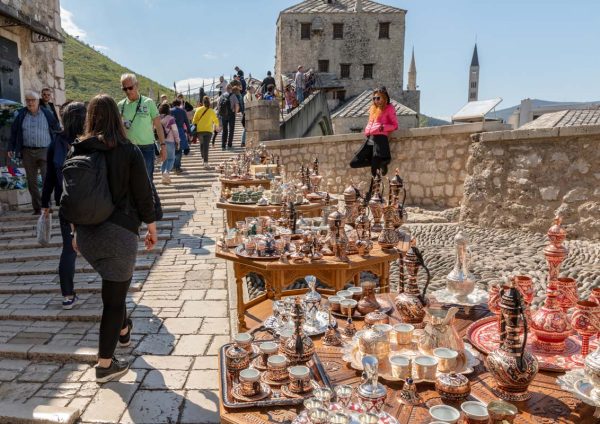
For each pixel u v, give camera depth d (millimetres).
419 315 2611
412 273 2691
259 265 3789
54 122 7781
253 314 4375
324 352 2465
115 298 3193
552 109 38312
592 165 7500
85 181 2916
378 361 2170
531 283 2424
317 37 43562
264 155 9406
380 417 1825
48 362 3703
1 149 8516
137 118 6434
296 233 4406
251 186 7816
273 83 18484
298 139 11812
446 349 2178
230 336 4055
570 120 18141
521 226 8234
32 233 6973
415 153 9969
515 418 1800
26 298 4949
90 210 2926
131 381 3367
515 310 1925
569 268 6059
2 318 4484
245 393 2111
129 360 3652
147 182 3150
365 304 2961
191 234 7078
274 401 2045
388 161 9758
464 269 2951
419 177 9984
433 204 9898
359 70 44250
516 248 7098
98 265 3129
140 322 4324
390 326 2443
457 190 9594
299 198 6055
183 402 3111
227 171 8375
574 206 7676
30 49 10898
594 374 1834
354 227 4324
